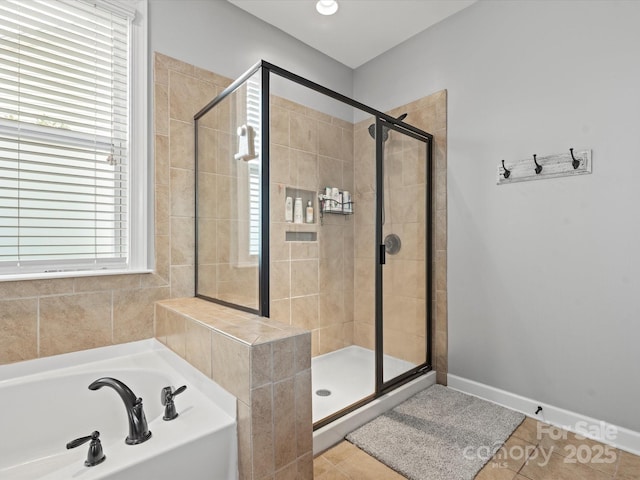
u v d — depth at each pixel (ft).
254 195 5.49
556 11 6.40
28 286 5.22
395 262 7.82
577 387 6.12
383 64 9.65
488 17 7.40
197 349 4.96
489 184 7.36
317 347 8.87
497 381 7.23
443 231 8.22
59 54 5.61
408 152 8.07
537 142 6.62
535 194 6.66
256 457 3.87
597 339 5.89
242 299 5.70
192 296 7.00
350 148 8.45
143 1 6.40
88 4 5.79
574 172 6.12
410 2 7.60
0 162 5.13
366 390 7.33
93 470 3.14
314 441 5.49
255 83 5.56
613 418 5.71
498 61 7.23
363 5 7.70
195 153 7.03
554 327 6.41
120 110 6.25
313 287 8.84
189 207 6.98
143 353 6.25
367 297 8.25
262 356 3.93
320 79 9.53
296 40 8.99
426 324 8.32
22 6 5.30
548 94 6.48
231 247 6.01
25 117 5.34
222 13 7.52
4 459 4.54
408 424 6.32
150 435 3.71
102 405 5.31
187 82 6.95
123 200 6.27
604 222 5.81
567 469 5.09
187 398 4.61
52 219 5.53
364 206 8.23
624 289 5.61
